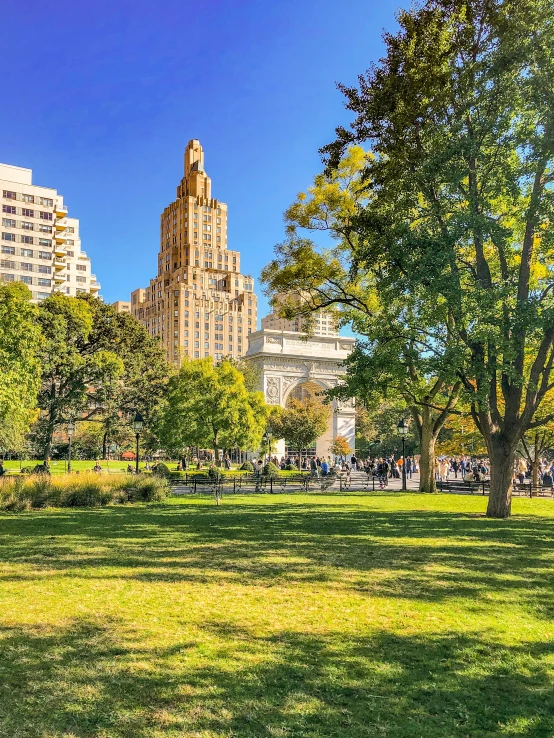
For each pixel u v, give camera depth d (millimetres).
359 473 47938
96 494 20969
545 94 15258
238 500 23469
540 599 7840
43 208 104000
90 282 129000
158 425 42812
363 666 5465
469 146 15977
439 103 16688
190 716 4434
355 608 7297
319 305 27875
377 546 11914
